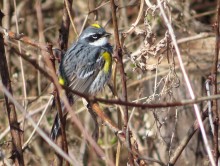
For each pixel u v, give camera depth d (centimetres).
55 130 970
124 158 1443
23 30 1573
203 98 673
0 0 1516
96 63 1180
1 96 1390
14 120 941
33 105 1383
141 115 1309
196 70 1262
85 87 1170
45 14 1633
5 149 1162
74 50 1171
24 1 1584
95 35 1194
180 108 1237
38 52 1165
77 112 1349
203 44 1379
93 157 1396
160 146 1254
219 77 1184
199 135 1240
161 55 973
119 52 830
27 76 1483
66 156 697
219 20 831
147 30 953
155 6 934
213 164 758
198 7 1723
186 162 1259
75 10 1530
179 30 1398
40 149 1412
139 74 1332
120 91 1348
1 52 928
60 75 1135
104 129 1361
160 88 1245
